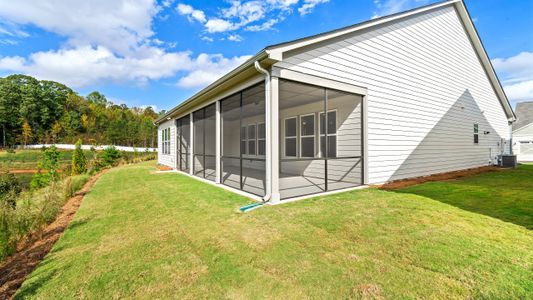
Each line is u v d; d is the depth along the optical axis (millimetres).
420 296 1836
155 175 9086
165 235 3096
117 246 2805
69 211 4316
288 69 4723
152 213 4062
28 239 3098
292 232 3100
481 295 1832
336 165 6926
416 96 7312
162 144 14242
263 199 4566
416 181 6664
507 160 10469
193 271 2244
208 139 12344
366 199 4695
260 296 1887
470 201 4465
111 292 1968
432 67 7852
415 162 7312
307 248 2654
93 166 11695
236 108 9070
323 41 5207
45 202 4012
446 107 8414
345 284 2002
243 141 11859
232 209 4203
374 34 6211
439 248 2586
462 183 6367
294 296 1877
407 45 7039
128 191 6008
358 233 3027
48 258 2562
